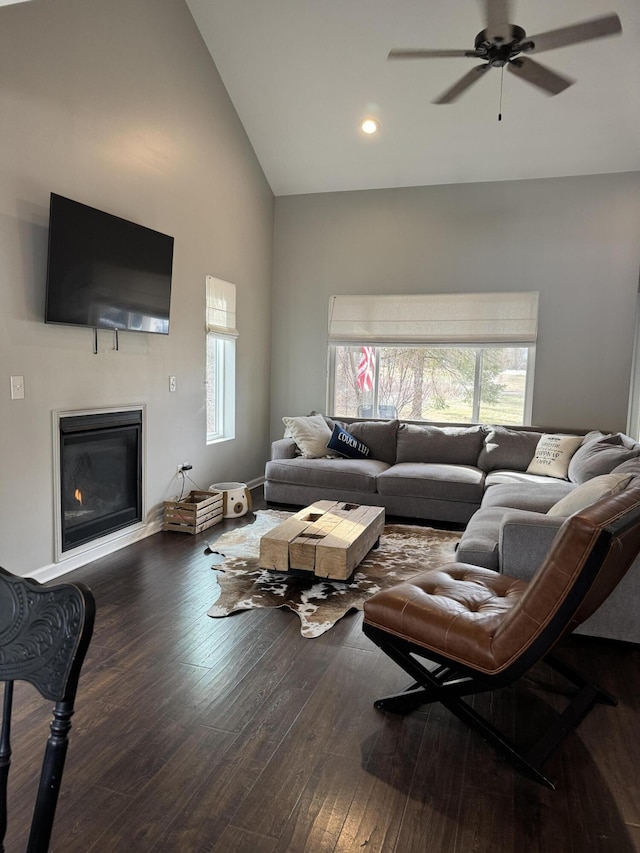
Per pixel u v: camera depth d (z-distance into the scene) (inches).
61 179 128.0
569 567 65.8
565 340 211.3
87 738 77.0
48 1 122.2
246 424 229.3
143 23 152.3
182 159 173.9
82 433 139.0
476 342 219.3
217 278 198.1
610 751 76.7
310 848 60.1
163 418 172.1
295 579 134.6
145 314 153.5
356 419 229.9
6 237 115.1
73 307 128.5
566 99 178.9
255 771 71.3
